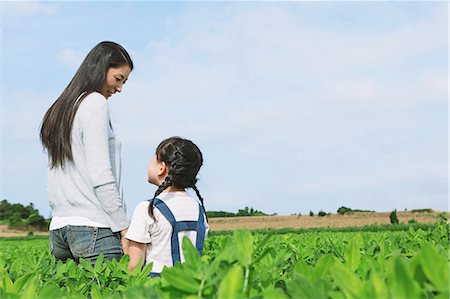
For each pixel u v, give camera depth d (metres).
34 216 50.97
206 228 4.22
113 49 4.41
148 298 1.54
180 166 3.99
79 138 4.13
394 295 1.14
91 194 4.10
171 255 3.81
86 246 4.05
